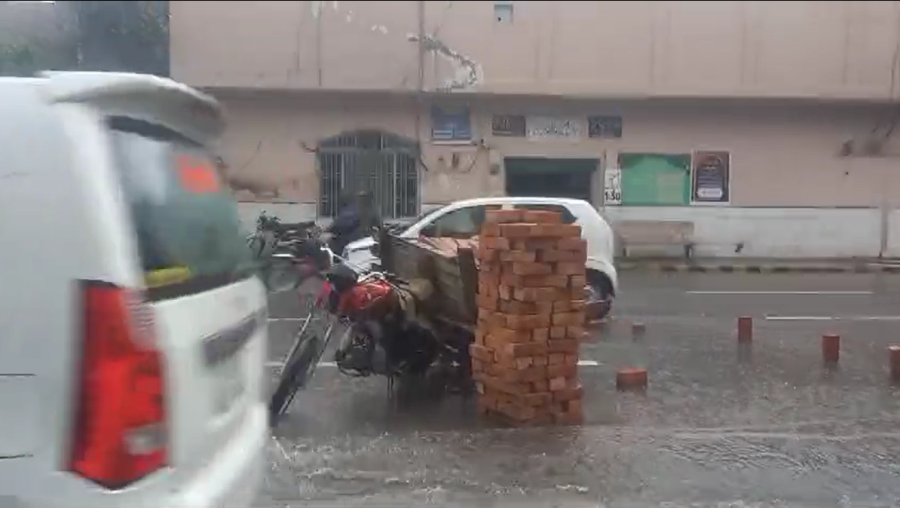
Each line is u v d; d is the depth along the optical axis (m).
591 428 6.31
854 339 10.00
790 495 5.00
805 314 11.88
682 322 11.34
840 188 15.43
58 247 2.52
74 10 17.50
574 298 6.44
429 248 7.85
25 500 2.49
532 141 20.73
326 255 6.80
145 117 2.98
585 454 5.68
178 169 3.14
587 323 11.27
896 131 11.02
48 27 13.01
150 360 2.55
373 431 6.25
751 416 6.74
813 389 7.68
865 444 5.96
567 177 21.05
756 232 19.34
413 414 6.76
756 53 20.12
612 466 5.46
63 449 2.48
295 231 7.77
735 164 20.14
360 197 15.48
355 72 20.30
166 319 2.65
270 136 19.95
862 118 11.98
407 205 20.28
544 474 5.30
